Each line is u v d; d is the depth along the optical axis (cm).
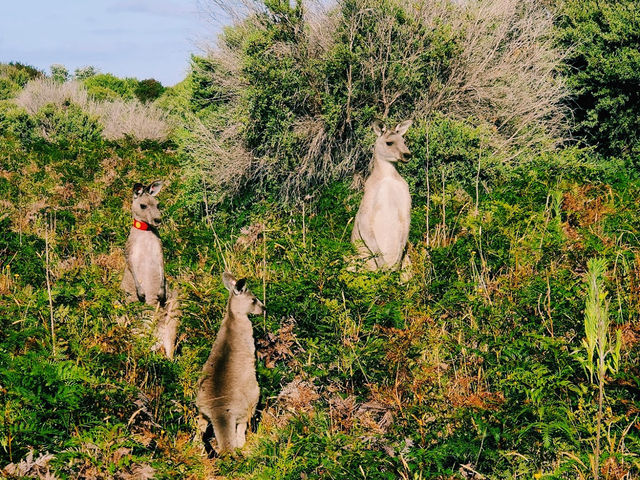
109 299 569
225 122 1177
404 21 1086
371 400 461
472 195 940
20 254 846
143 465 400
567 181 862
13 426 394
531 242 621
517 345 452
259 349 529
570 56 1417
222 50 1273
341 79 1067
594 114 1383
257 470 398
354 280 582
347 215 924
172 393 472
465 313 553
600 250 589
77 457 388
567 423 376
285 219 1007
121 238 960
